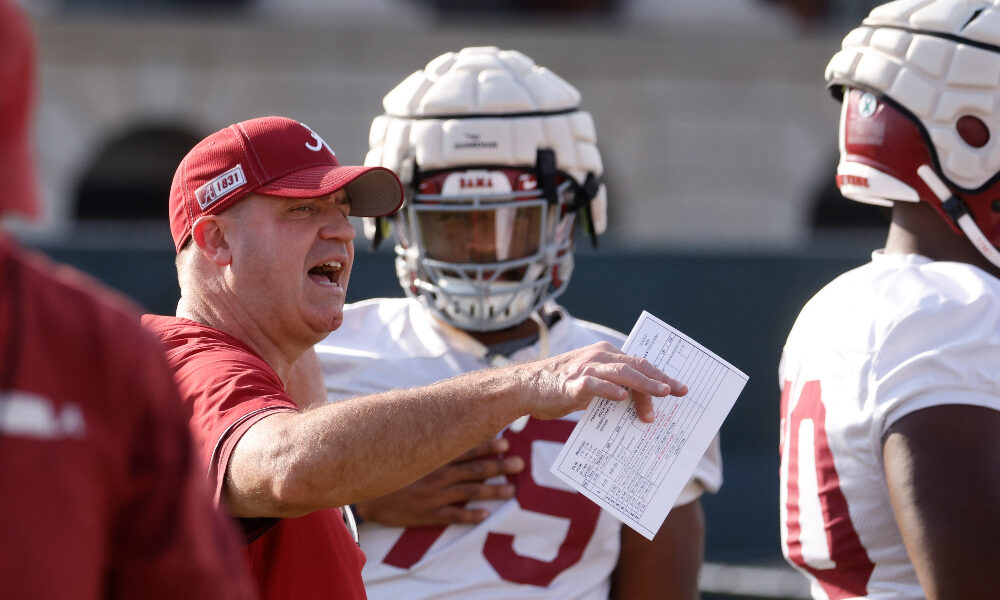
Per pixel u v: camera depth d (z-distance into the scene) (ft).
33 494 11.50
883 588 21.47
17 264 12.21
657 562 27.12
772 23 148.05
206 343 21.72
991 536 19.34
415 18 144.66
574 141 28.73
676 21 148.05
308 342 22.93
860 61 24.14
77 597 11.65
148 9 142.72
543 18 147.13
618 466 20.95
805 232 148.87
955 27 23.11
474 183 27.50
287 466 18.88
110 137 140.56
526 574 26.07
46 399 11.84
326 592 20.89
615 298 77.66
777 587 41.55
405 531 26.58
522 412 19.65
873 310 21.85
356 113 141.79
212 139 22.72
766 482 74.64
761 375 77.41
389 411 19.20
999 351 20.57
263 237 22.08
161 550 12.37
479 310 27.84
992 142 22.84
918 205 23.68
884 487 21.13
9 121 11.76
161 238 98.53
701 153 146.10
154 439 12.53
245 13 143.23
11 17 11.75
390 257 74.13
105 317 12.55
